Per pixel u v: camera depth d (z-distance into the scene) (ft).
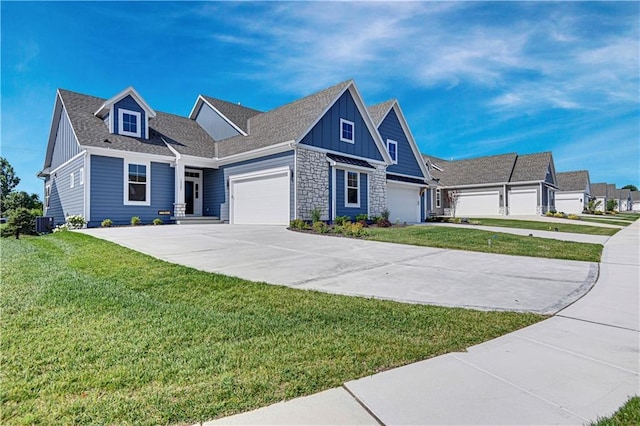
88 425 7.02
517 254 30.45
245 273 20.80
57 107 57.67
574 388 8.68
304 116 50.83
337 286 18.62
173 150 54.13
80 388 8.41
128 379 8.82
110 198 47.42
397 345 11.20
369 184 58.49
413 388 8.59
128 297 15.58
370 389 8.52
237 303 15.28
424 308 15.07
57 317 13.07
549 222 76.18
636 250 34.55
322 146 50.08
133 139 52.24
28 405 7.70
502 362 10.13
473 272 22.75
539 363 10.07
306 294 16.69
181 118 69.15
